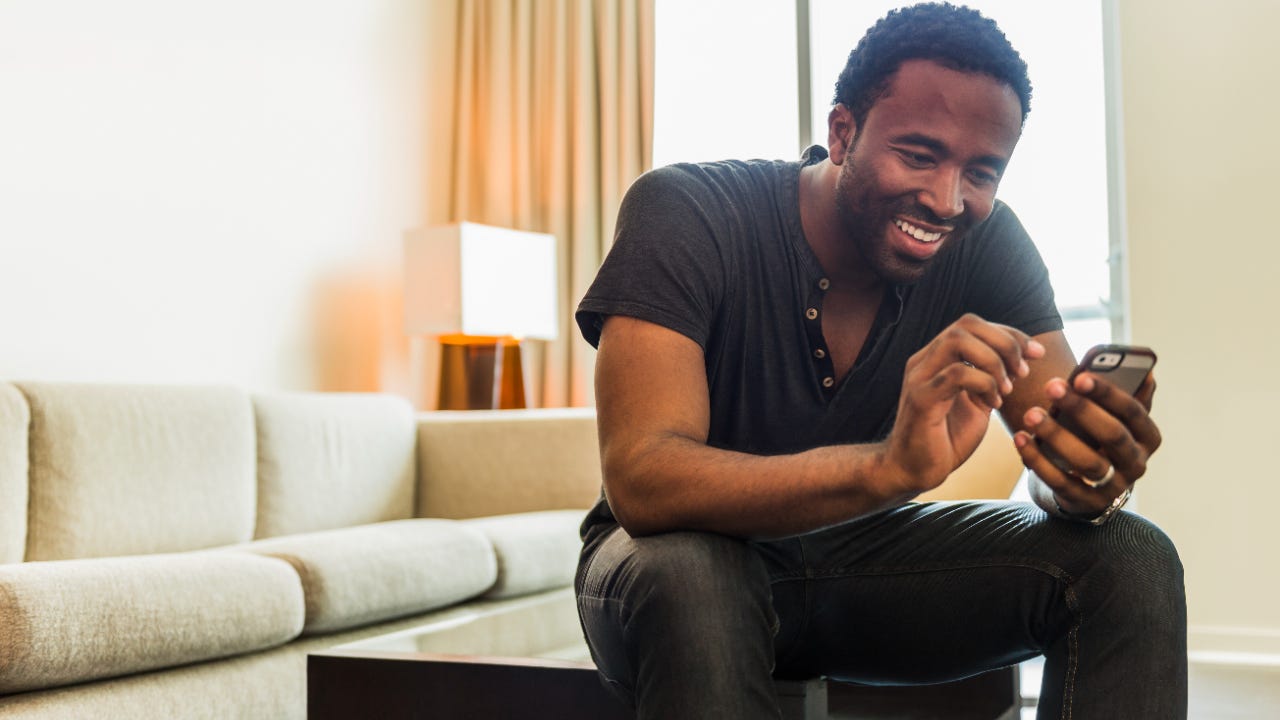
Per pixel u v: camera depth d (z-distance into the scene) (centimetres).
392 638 145
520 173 429
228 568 204
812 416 112
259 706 208
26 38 279
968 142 98
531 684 119
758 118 436
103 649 178
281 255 355
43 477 235
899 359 114
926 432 82
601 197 427
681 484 91
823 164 111
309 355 364
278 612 210
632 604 88
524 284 384
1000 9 395
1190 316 347
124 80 304
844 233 106
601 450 100
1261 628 337
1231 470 342
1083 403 90
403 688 126
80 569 184
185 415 267
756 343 109
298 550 227
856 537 110
